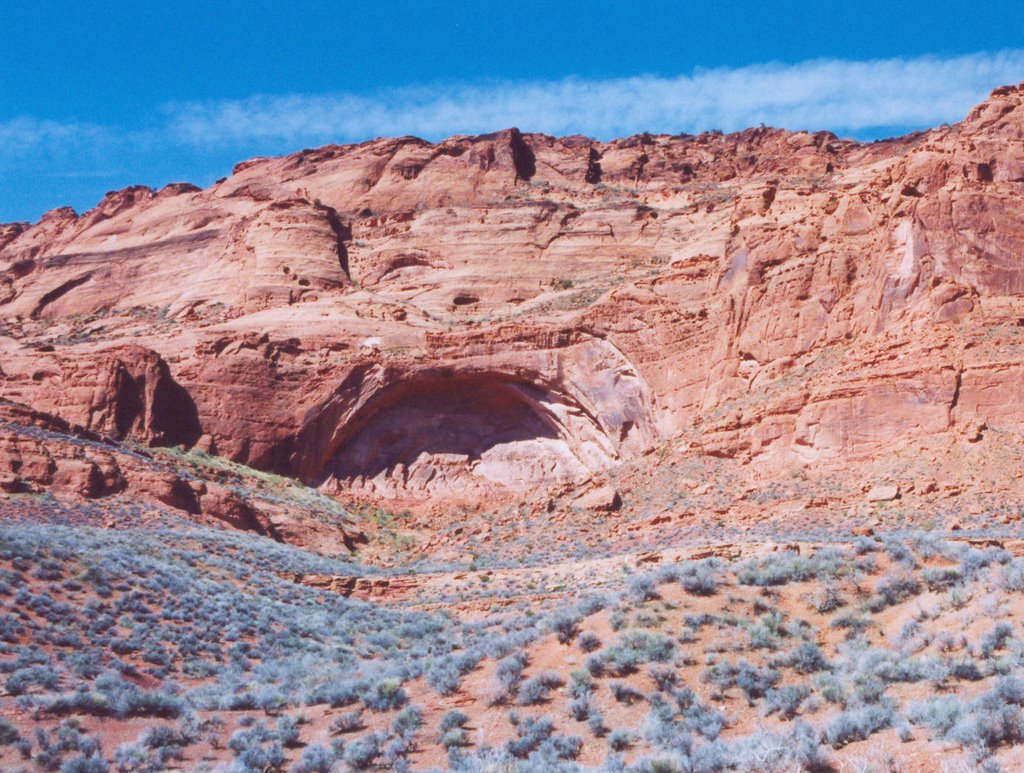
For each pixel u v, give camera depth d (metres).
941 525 46.78
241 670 33.06
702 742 20.34
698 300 75.00
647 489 60.03
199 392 78.75
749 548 42.47
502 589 47.38
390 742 22.75
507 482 77.44
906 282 61.75
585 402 75.38
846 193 71.12
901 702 20.64
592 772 19.33
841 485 53.72
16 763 22.55
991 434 52.59
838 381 57.66
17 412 66.19
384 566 60.47
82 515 56.62
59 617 33.78
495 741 22.11
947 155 65.06
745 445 60.00
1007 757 17.06
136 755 23.23
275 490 74.00
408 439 80.38
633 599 27.73
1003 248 60.41
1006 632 22.50
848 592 27.03
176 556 48.78
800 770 18.03
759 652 24.39
